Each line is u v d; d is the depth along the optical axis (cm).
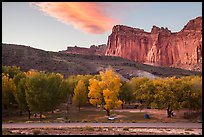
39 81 5662
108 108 6059
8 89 6272
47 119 5666
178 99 5772
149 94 6109
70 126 4491
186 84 5853
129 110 7394
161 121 5175
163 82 6072
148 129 4200
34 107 5572
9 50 17325
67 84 8119
